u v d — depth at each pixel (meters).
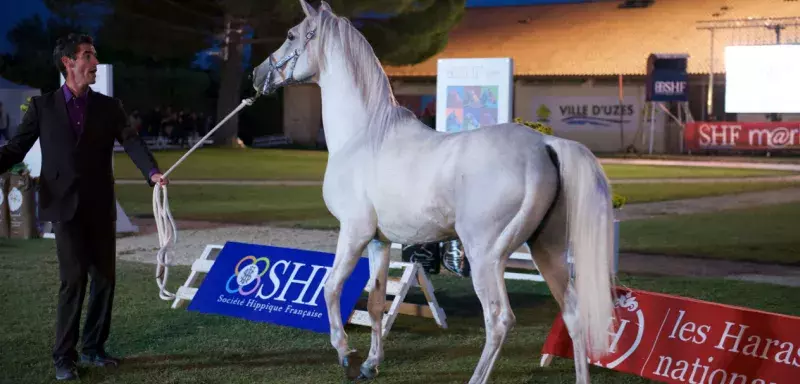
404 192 4.92
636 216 15.08
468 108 10.63
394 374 5.60
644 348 5.40
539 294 8.42
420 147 4.98
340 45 5.46
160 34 34.72
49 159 5.40
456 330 6.89
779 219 14.61
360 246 5.24
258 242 11.67
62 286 5.47
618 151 40.00
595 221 4.42
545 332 6.82
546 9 49.09
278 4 31.73
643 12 45.81
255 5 32.44
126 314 7.31
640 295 5.57
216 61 47.03
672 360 5.26
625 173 25.62
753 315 5.04
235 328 6.82
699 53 40.88
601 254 4.41
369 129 5.24
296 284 6.91
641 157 34.91
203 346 6.28
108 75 11.60
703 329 5.21
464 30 48.31
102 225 5.58
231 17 35.66
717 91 40.41
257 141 42.12
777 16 42.16
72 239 5.43
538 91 41.62
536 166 4.53
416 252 9.44
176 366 5.75
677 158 34.06
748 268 9.91
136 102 42.50
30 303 7.69
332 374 5.59
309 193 18.83
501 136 4.70
